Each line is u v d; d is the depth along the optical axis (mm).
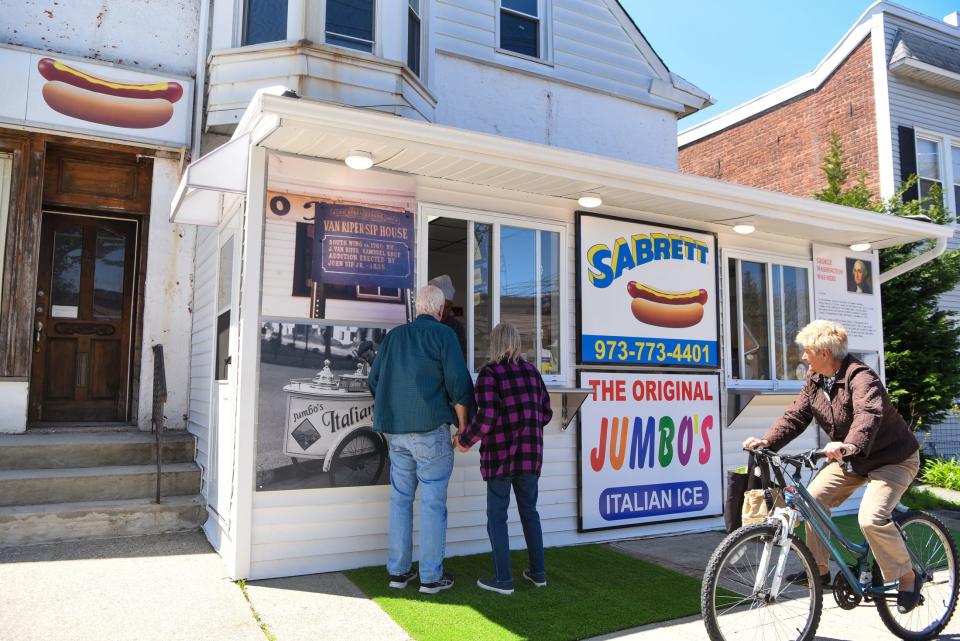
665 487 5984
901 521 3732
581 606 3979
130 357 6988
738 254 6820
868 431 3385
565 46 9375
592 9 9672
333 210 4730
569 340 5727
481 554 5117
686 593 4270
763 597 3398
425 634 3484
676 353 6203
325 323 4629
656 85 10023
